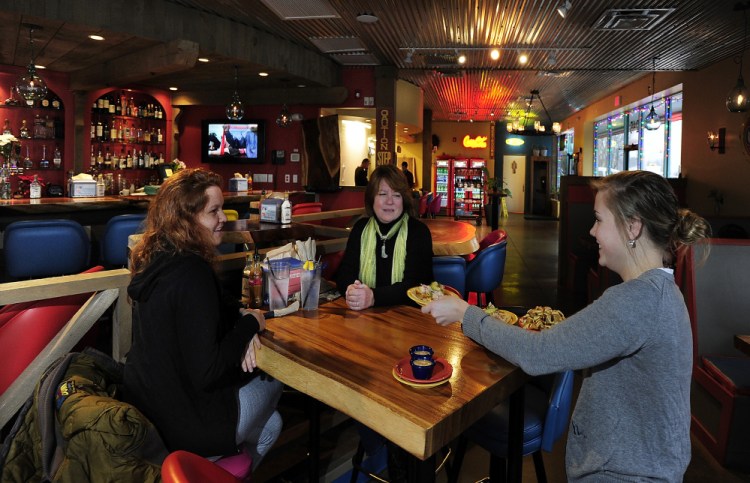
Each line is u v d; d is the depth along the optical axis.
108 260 4.55
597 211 1.31
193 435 1.61
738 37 6.92
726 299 3.02
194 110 9.98
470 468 2.63
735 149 7.74
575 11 6.07
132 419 1.33
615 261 1.30
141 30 5.74
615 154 13.23
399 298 2.14
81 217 5.19
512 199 19.83
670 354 1.14
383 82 9.30
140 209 5.51
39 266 3.99
